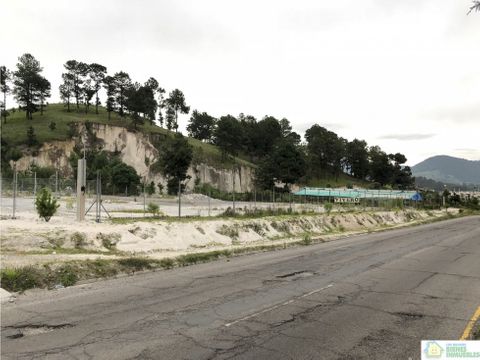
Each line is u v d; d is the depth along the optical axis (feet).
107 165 316.40
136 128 432.66
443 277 42.06
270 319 26.12
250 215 98.27
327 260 53.83
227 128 475.72
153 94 512.22
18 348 20.52
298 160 408.87
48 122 425.28
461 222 156.97
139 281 38.09
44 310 27.50
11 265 36.83
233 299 31.32
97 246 53.67
